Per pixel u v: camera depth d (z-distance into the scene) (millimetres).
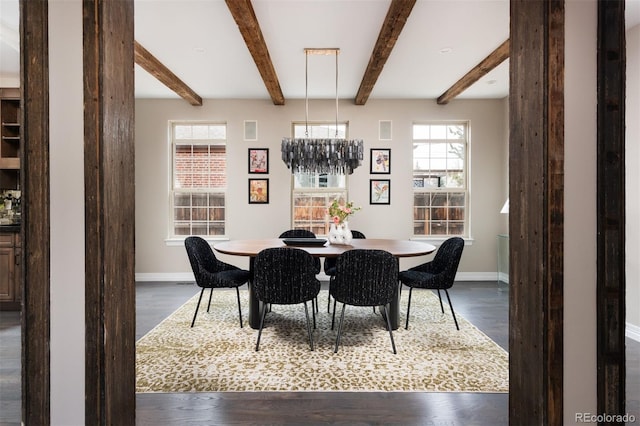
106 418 1267
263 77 3738
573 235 1277
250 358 2400
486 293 4254
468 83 4043
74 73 1249
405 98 4938
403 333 2893
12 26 2930
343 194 5098
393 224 4977
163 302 3840
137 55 3234
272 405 1835
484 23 2840
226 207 5016
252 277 3047
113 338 1312
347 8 2609
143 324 3123
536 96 1309
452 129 5133
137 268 4965
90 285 1240
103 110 1246
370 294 2463
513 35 1467
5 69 3725
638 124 2717
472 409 1812
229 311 3508
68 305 1261
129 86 1445
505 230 4941
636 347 2566
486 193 5020
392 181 4969
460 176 5133
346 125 5043
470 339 2758
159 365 2293
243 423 1686
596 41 1271
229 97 4879
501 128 4984
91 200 1233
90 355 1242
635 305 2748
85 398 1248
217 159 5086
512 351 1494
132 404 1458
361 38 3066
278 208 4980
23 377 1243
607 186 1261
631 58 2773
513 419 1483
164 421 1695
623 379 1274
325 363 2324
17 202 4039
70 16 1245
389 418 1730
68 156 1256
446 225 5125
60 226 1257
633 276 2758
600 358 1273
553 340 1259
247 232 4984
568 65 1267
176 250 4984
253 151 4961
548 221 1256
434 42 3172
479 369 2242
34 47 1229
